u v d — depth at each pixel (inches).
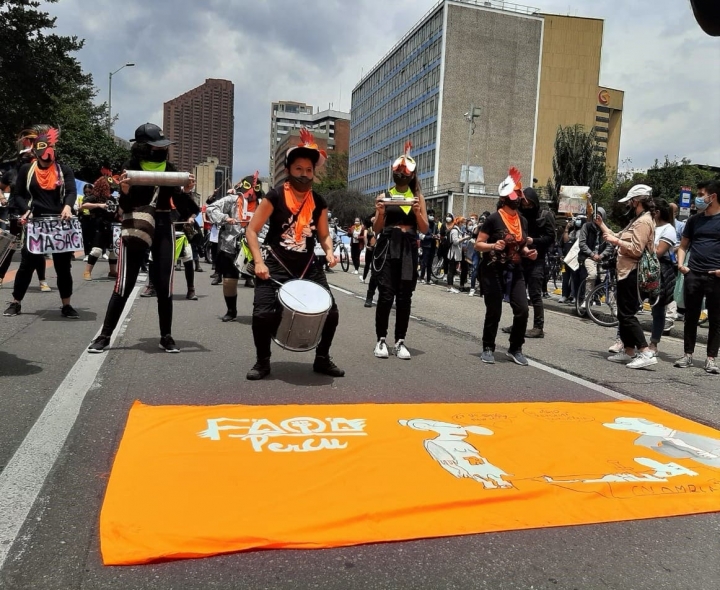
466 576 96.8
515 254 249.1
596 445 153.6
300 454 136.3
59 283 298.0
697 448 155.6
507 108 2837.1
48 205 292.7
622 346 292.4
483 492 120.8
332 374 216.5
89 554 97.3
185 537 99.8
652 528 114.7
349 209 3479.3
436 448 144.3
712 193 258.5
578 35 3405.5
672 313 374.3
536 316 337.4
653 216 260.2
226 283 314.3
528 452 145.4
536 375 237.0
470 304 486.3
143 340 259.6
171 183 218.1
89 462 131.5
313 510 110.3
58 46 1120.2
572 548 106.3
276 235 209.2
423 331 330.6
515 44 2822.3
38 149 285.1
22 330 266.4
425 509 113.2
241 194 316.8
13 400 170.7
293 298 198.7
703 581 98.8
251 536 101.1
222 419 158.1
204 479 120.6
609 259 394.3
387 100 3526.1
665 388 228.5
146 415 158.7
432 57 2851.9
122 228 229.6
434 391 202.8
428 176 2883.9
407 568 97.8
